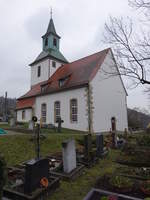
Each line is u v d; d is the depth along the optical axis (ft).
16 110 104.73
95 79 69.82
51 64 105.09
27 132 50.06
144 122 153.79
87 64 79.61
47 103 84.89
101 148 31.94
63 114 75.46
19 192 15.52
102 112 71.10
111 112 76.54
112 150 38.55
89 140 27.63
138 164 27.78
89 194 14.88
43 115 86.33
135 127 121.19
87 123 65.31
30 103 95.25
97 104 68.95
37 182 16.17
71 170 21.68
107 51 78.38
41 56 112.06
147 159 29.76
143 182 17.19
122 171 22.17
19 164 24.21
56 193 17.12
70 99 73.20
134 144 41.04
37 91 97.45
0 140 34.14
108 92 76.33
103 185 17.79
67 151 21.44
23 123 82.28
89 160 26.08
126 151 36.06
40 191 15.64
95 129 65.92
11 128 63.00
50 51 107.45
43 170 17.12
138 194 15.40
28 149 31.53
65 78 79.97
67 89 74.59
